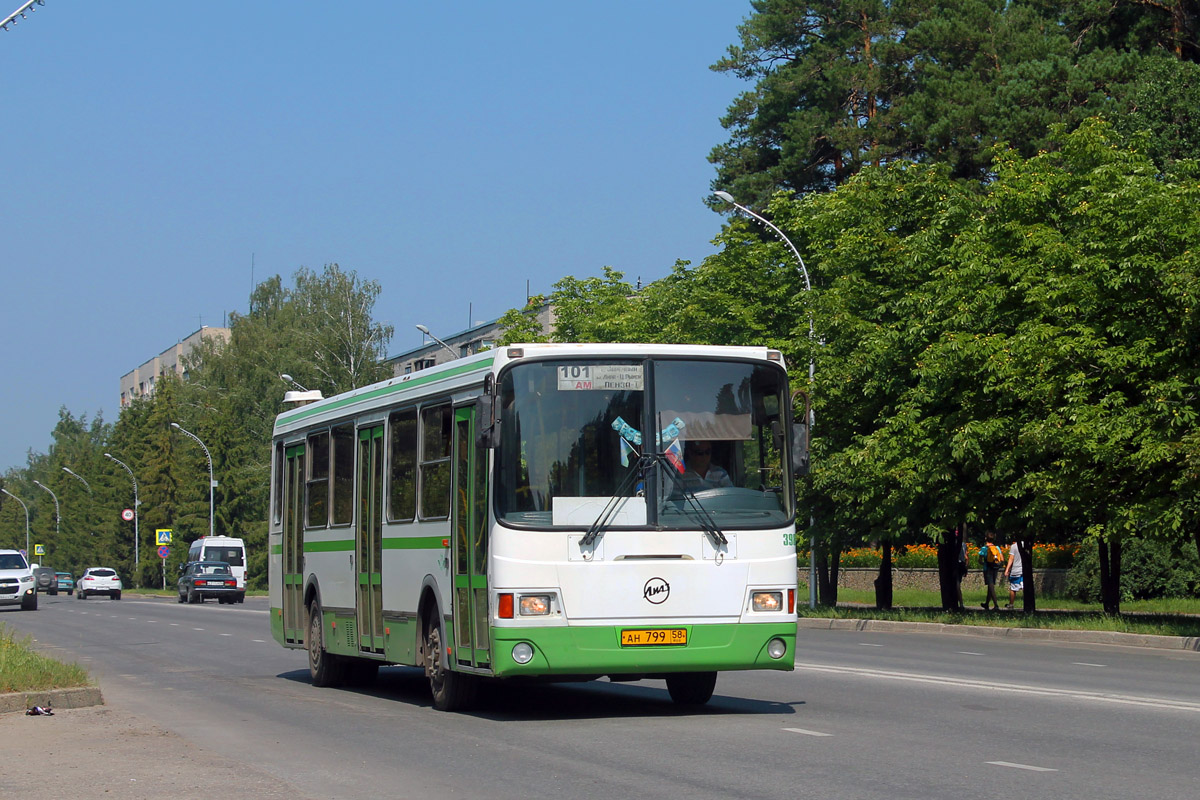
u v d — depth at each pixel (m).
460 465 14.55
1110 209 27.53
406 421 16.27
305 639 19.95
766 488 14.12
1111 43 51.84
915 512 33.69
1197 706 14.38
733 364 14.27
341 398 18.78
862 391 33.78
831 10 58.34
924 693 16.27
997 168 31.22
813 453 35.28
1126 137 44.06
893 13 56.41
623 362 13.94
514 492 13.48
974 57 53.59
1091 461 26.98
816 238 36.88
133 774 10.82
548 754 11.81
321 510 19.31
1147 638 25.05
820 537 35.84
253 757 12.04
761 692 16.70
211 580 67.06
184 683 20.31
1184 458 25.31
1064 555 45.56
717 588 13.72
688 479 13.87
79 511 137.50
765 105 58.12
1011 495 29.28
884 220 35.88
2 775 10.80
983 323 29.66
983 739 12.17
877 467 31.56
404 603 16.08
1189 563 41.44
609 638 13.41
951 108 50.34
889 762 10.91
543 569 13.37
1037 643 26.38
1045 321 28.64
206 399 107.38
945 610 35.66
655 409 13.91
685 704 15.49
